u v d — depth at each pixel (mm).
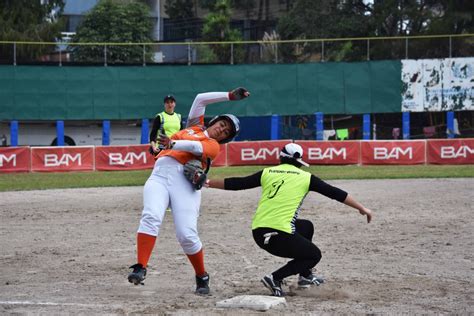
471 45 60188
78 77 53250
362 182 30453
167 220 20062
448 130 52406
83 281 12250
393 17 68562
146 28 68938
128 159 40312
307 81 53781
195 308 10016
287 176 10758
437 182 30062
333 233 17625
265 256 14586
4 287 11758
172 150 10734
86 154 39906
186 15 86938
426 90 53688
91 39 66750
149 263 13953
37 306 10242
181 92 53750
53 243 16578
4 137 55906
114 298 10820
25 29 63219
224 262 13977
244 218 20516
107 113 53562
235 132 10820
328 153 40969
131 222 19953
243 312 9742
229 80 53656
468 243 15992
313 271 12219
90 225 19453
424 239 16578
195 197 10773
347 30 68500
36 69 53000
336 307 10086
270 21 84438
